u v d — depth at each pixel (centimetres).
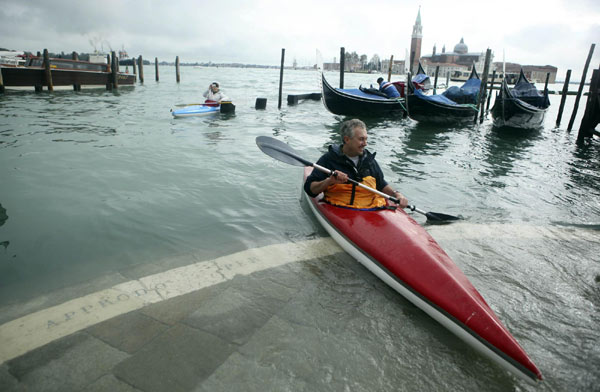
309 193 365
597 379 200
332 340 223
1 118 1006
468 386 194
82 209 424
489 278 303
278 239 367
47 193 466
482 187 570
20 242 344
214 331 226
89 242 350
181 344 214
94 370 193
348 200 364
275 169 605
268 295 268
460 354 217
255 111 1466
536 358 215
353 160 358
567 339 232
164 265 310
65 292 267
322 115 1458
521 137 1155
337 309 255
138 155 659
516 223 429
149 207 437
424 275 259
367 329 236
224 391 182
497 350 204
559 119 1507
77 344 212
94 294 264
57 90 2059
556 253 350
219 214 426
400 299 270
